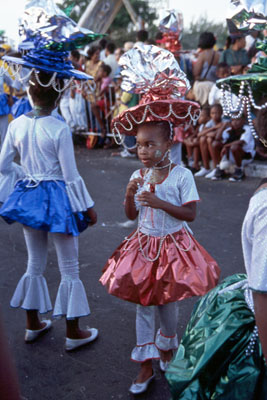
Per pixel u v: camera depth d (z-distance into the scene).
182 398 1.61
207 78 7.88
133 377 2.76
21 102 5.79
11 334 3.22
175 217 2.47
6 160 2.91
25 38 2.75
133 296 2.45
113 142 10.01
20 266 4.27
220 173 7.12
